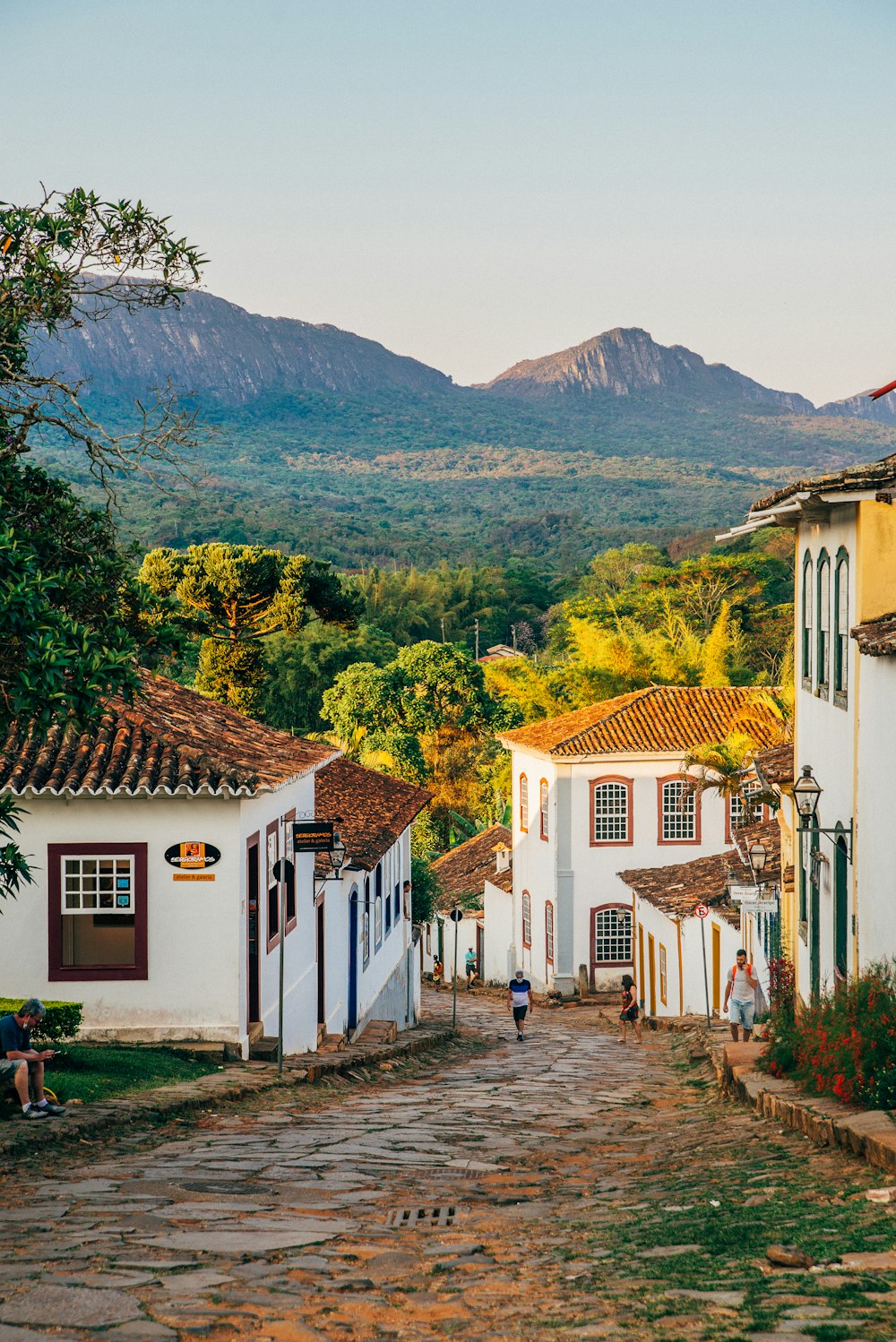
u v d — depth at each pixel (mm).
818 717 18078
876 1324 5516
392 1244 8195
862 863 14930
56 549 13484
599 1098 18109
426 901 50844
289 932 22250
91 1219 8688
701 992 32125
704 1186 9953
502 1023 37938
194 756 19109
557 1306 6426
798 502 16438
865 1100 11852
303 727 84938
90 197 12258
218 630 51125
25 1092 13031
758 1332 5520
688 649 68188
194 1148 12469
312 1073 19031
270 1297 6582
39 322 12406
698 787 36906
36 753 19062
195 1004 19016
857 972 14383
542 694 69625
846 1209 8125
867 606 15133
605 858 44188
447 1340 5852
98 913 18953
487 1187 10766
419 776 68062
